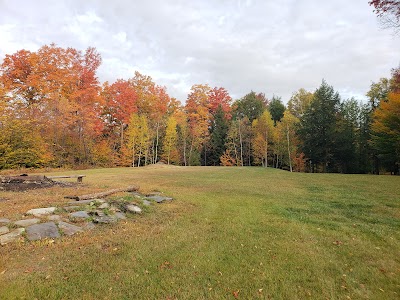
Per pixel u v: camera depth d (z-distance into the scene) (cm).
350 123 3634
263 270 398
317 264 421
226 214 714
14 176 962
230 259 433
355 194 1063
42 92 2664
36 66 2700
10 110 2142
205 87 4778
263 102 5719
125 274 375
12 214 559
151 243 491
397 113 2288
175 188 1116
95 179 1383
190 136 4219
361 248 491
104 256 430
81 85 2964
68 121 2648
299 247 490
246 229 587
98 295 322
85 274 371
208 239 521
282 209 782
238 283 359
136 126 3300
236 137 4250
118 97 3297
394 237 552
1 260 393
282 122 3759
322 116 3434
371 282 370
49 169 2255
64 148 2708
